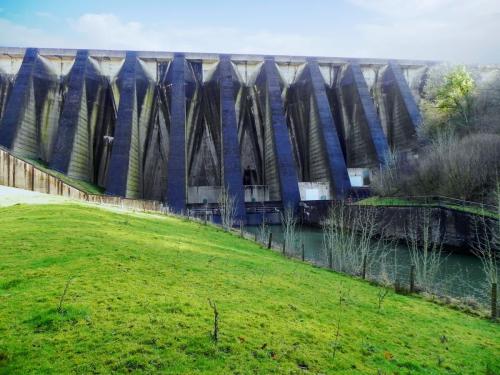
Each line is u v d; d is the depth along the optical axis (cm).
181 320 901
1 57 6241
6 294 962
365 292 1584
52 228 1673
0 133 4962
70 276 1105
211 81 6719
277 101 5922
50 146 5800
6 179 3262
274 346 859
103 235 1664
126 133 5206
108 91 6353
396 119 6569
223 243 2323
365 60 7056
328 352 882
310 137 6275
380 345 995
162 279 1198
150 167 6119
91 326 833
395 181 4416
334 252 2847
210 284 1233
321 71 7131
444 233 3075
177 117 5569
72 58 6344
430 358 966
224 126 5547
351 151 6512
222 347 812
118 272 1190
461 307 1562
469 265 2708
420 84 7006
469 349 1069
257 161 6431
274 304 1136
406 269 2658
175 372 708
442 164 3750
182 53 6575
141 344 783
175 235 2181
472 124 4659
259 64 6950
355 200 4597
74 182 4616
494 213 2883
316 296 1340
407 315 1316
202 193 5866
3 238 1455
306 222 4788
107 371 693
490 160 3450
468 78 5125
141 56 6506
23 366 686
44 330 806
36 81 5850
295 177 5159
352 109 6544
